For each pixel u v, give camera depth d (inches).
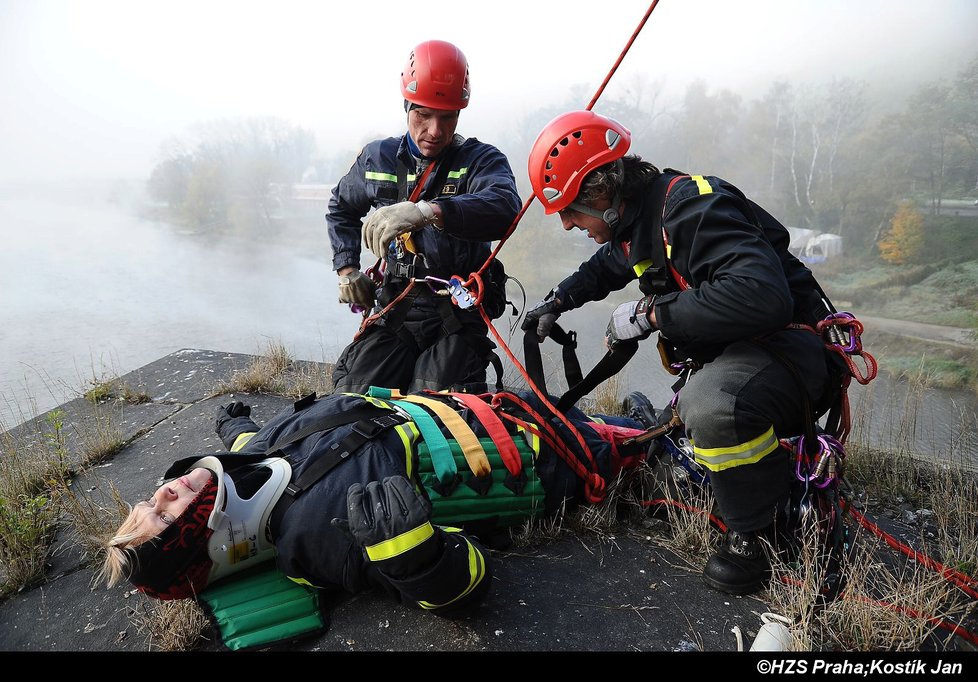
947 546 87.4
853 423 130.0
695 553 88.3
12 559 87.5
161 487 71.1
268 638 71.1
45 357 2504.9
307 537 71.3
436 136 106.0
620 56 76.6
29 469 117.1
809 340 76.5
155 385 164.4
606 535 92.8
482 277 111.4
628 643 72.2
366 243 96.5
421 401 89.9
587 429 96.7
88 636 76.6
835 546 79.1
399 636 72.9
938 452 115.6
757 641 69.6
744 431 74.1
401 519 61.9
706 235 70.7
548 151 79.2
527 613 76.6
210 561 71.7
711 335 71.0
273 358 175.8
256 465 77.4
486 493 84.0
